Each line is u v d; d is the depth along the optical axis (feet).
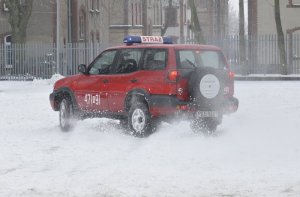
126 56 50.03
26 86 112.06
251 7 148.97
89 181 32.78
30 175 34.50
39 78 139.13
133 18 215.10
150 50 48.42
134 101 48.37
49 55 140.67
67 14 165.48
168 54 47.11
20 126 55.77
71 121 52.90
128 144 44.73
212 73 47.09
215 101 47.29
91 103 51.80
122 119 52.16
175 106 46.37
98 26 195.11
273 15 147.84
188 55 47.83
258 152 40.32
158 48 47.93
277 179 32.55
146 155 40.16
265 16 148.36
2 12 155.74
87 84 52.16
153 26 243.40
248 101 73.10
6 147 44.04
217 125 50.60
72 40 168.76
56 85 55.16
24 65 141.08
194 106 46.60
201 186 31.35
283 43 134.82
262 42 139.13
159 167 36.27
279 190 30.22
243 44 137.80
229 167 35.86
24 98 80.94
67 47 140.77
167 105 46.57
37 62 141.18
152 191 30.40
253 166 35.96
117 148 43.09
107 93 50.42
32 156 40.37
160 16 249.55
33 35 157.69
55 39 157.69
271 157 38.55
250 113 61.41
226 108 48.08
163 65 47.24
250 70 138.72
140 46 49.21
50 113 64.95
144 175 34.09
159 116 47.19
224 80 48.01
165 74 46.83
